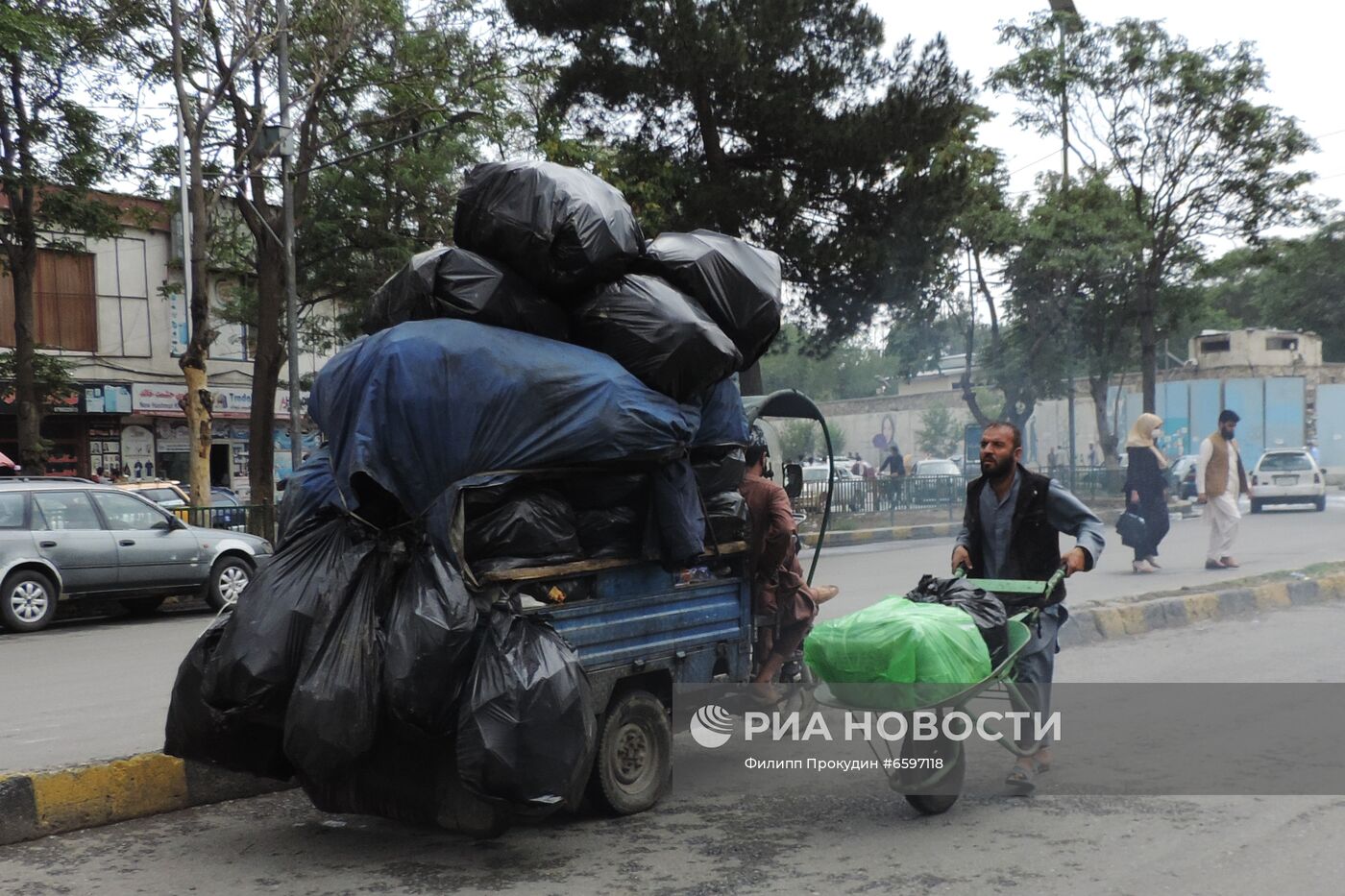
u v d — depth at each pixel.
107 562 13.22
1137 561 14.38
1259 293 60.62
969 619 4.90
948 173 20.62
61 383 22.97
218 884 4.39
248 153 18.72
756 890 4.21
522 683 4.21
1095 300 28.83
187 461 30.48
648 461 5.00
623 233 5.07
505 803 4.19
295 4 18.97
